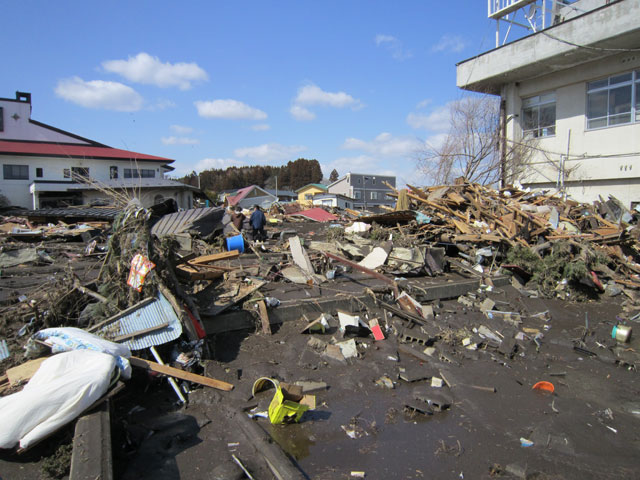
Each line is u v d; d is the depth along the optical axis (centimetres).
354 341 619
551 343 696
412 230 1241
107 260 562
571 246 1021
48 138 3641
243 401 449
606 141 1586
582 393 533
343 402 475
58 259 1030
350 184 6303
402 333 654
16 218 1630
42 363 365
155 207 1498
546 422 450
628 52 1495
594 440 421
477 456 386
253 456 363
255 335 603
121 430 372
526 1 1741
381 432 419
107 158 3481
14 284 748
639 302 900
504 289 934
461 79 1962
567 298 921
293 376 518
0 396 350
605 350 670
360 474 348
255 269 841
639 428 450
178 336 482
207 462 352
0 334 494
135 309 499
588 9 1764
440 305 811
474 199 1296
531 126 1859
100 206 1902
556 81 1731
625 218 1262
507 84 1908
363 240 1113
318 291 751
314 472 351
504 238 1055
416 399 489
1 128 3453
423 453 387
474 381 539
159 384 458
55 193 3014
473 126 2153
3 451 318
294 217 2311
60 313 517
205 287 683
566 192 1705
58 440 329
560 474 364
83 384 342
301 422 428
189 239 1120
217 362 515
